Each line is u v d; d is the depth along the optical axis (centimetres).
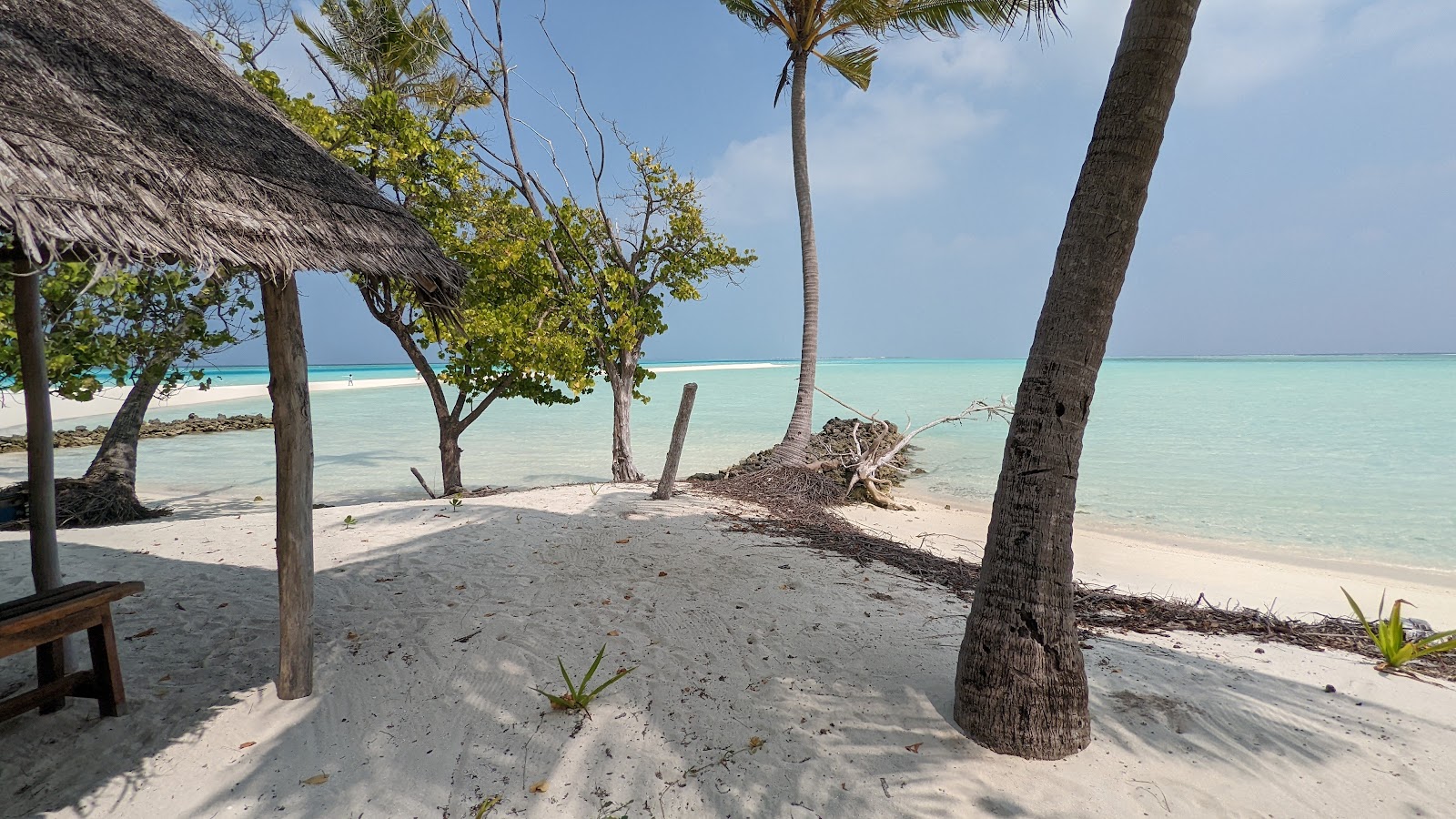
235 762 355
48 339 825
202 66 470
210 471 1523
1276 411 2747
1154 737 361
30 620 335
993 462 1722
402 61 1324
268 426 2425
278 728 385
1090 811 305
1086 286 332
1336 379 5209
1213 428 2233
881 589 614
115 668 393
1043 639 346
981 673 361
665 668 449
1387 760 342
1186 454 1702
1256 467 1515
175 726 385
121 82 353
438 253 474
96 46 364
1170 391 3956
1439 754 346
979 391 4253
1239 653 488
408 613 541
